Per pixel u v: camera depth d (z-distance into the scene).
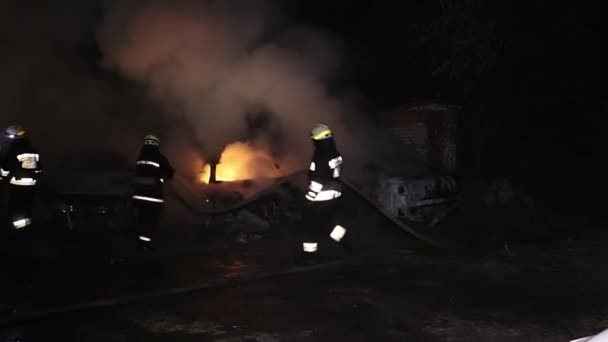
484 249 8.33
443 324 5.12
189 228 9.24
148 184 7.82
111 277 6.64
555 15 12.39
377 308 5.56
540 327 5.06
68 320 5.19
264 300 5.82
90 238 8.58
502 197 12.19
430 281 6.56
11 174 7.85
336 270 7.09
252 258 7.65
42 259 7.44
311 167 7.73
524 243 8.80
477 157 13.20
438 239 9.02
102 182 8.92
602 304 5.73
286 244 8.54
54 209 8.86
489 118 13.47
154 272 6.89
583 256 7.88
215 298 5.89
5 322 5.00
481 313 5.43
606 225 10.63
